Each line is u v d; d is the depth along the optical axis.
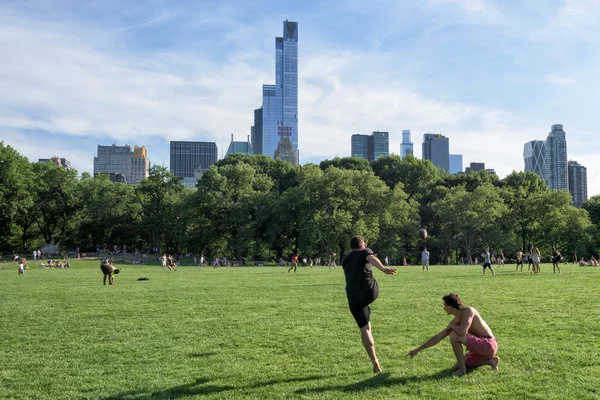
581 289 19.84
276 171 105.44
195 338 10.76
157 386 7.29
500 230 83.62
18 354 9.52
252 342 10.21
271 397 6.67
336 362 8.44
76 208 99.69
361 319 7.88
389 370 7.82
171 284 27.53
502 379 7.17
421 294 18.89
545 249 93.69
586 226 85.69
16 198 83.44
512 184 102.81
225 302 17.48
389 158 105.25
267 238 92.06
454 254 100.75
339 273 40.44
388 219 80.06
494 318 12.28
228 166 93.19
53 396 6.96
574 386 6.73
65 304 17.55
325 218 79.25
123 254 90.62
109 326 12.52
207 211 91.69
